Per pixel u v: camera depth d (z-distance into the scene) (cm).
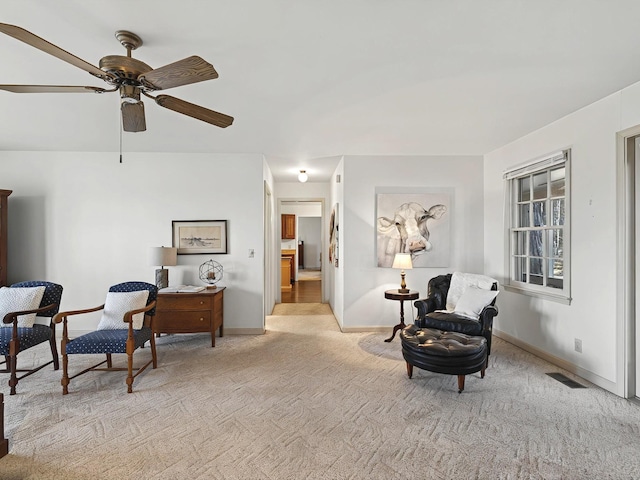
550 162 363
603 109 304
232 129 381
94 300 482
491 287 383
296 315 621
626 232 288
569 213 343
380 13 186
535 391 303
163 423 252
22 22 192
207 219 493
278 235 736
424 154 495
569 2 178
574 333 340
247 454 216
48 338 346
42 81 262
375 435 236
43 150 472
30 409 273
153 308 361
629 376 289
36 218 476
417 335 332
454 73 254
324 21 193
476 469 201
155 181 489
